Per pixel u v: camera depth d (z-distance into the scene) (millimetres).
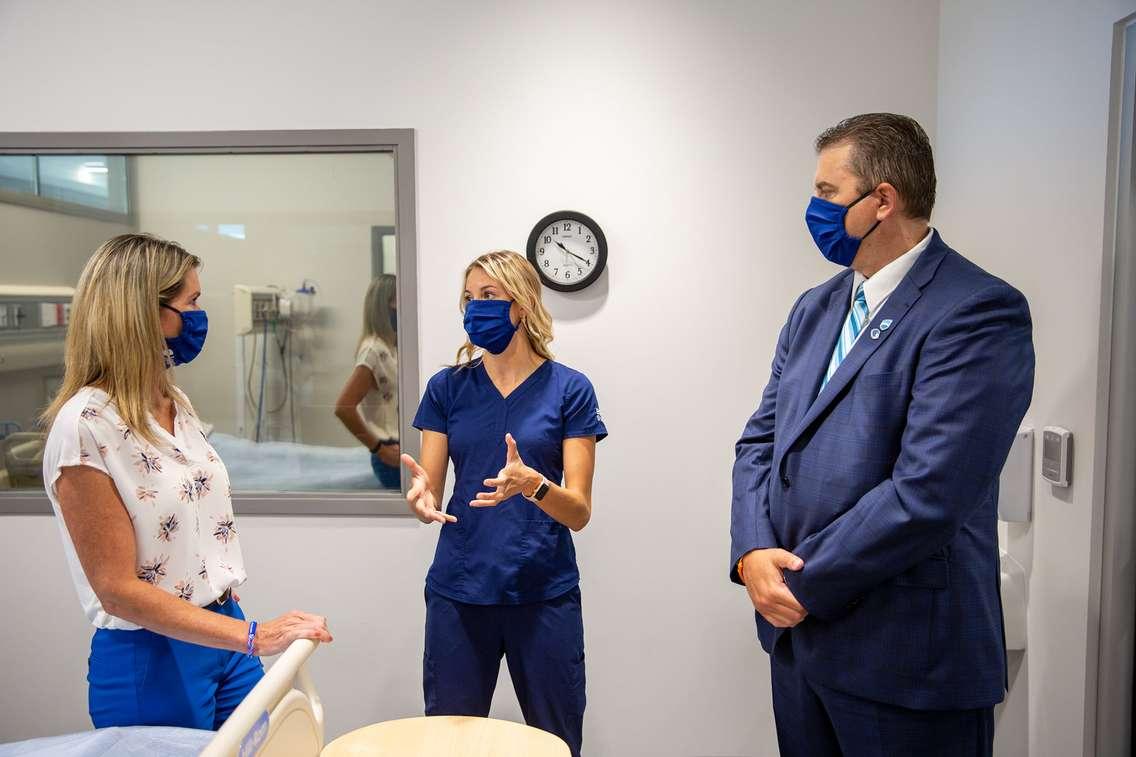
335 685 2418
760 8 2262
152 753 1239
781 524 1403
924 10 2232
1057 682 1679
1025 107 1759
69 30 2314
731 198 2301
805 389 1416
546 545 1700
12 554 2385
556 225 2299
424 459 1801
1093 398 1530
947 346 1203
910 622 1254
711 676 2396
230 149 2330
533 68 2295
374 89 2307
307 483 2434
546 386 1752
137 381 1333
